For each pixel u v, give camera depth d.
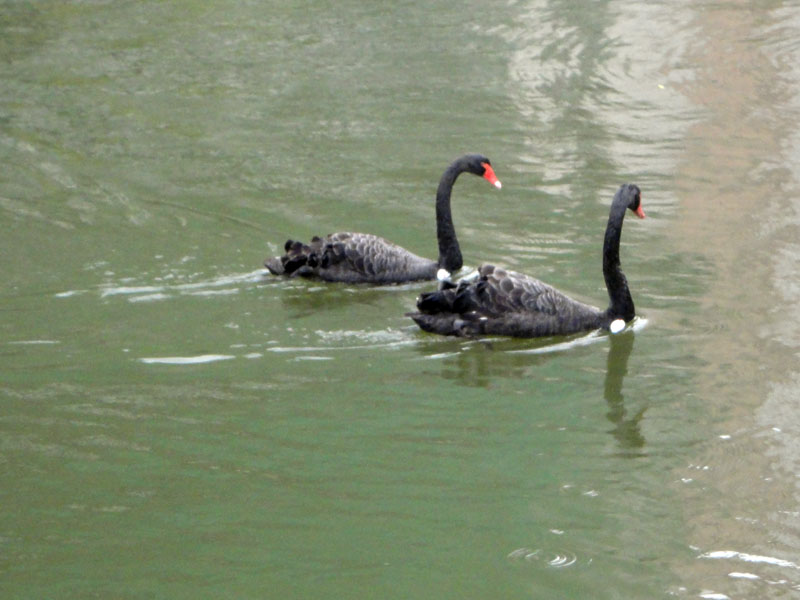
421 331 13.79
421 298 13.69
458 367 12.97
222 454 10.96
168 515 9.95
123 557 9.35
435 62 26.05
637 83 24.62
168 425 11.47
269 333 13.65
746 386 12.45
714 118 22.45
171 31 28.42
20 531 9.68
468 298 13.70
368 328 13.87
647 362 13.09
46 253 16.19
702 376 12.72
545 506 10.19
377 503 10.20
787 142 21.02
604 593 8.93
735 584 9.06
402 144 21.25
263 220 17.69
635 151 20.77
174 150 21.02
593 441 11.35
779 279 15.29
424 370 12.85
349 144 21.30
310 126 22.25
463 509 10.12
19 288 14.88
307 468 10.75
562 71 25.36
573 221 17.59
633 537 9.70
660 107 23.17
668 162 20.17
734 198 18.41
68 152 20.83
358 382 12.51
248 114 22.94
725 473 10.73
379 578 9.11
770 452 11.10
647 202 18.34
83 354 12.98
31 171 19.83
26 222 17.47
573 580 9.11
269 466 10.77
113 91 24.23
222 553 9.42
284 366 12.81
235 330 13.71
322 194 18.88
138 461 10.80
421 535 9.73
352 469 10.76
